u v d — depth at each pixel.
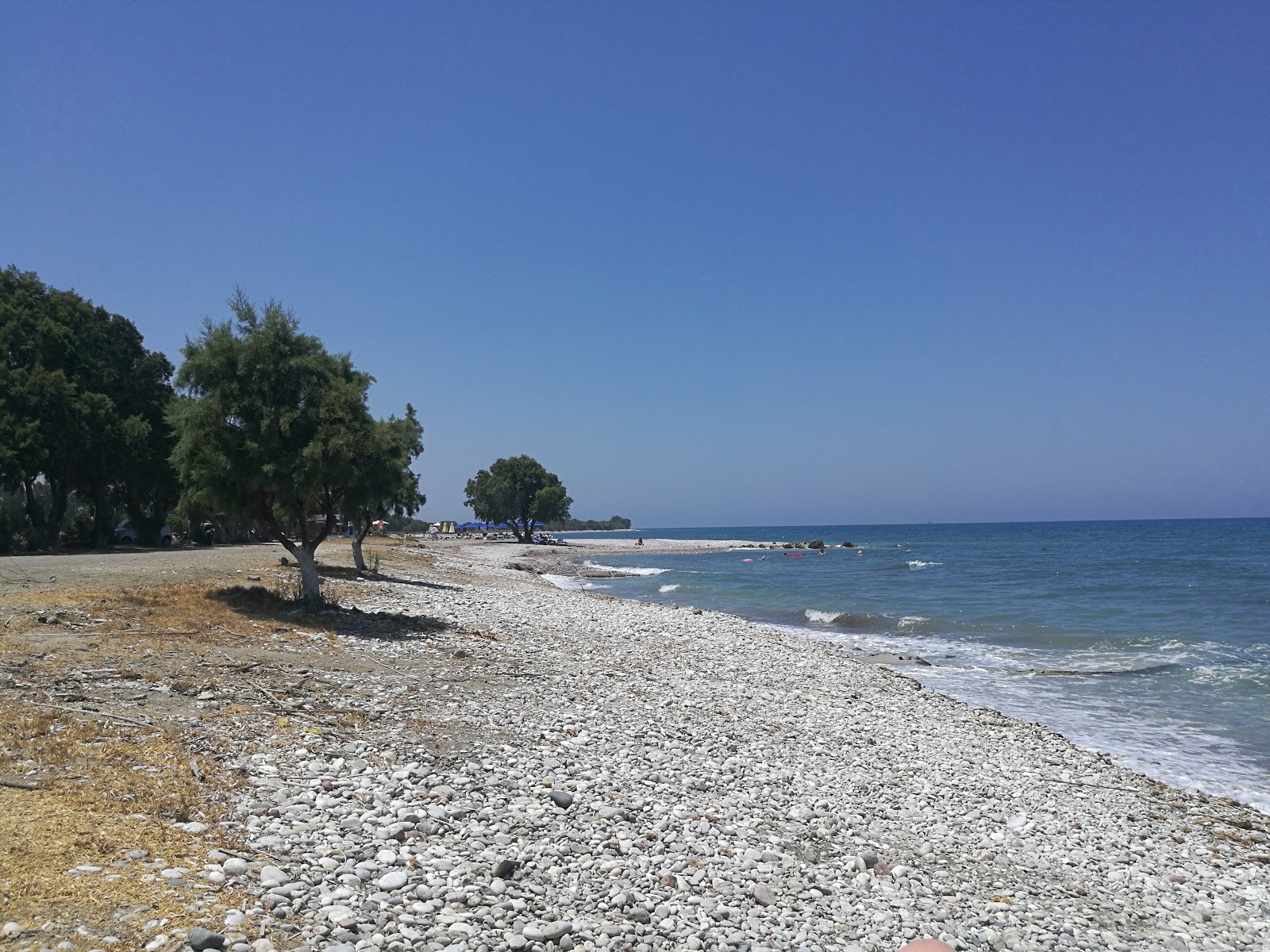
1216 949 8.45
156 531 53.44
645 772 11.62
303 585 22.02
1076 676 23.67
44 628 14.75
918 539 169.50
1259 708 19.73
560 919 6.95
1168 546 106.25
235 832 7.43
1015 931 8.32
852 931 7.67
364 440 20.94
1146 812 12.73
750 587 54.91
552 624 27.48
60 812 7.01
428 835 8.17
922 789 12.91
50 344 45.69
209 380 20.22
